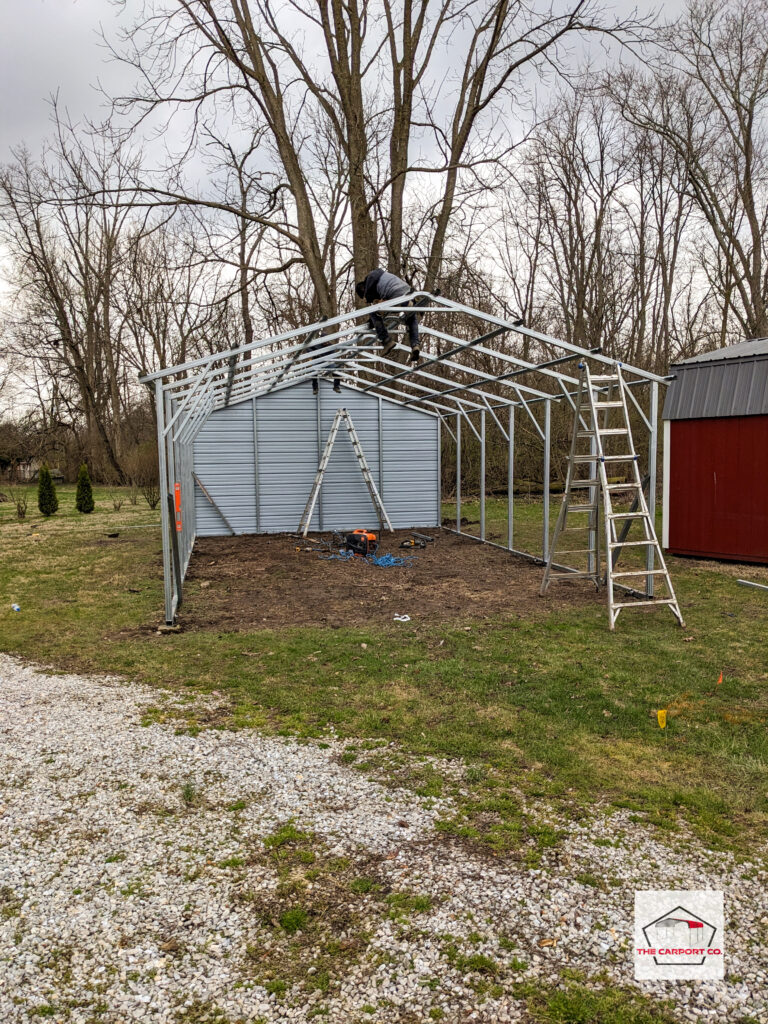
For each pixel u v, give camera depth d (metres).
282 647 6.03
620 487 7.04
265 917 2.53
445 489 20.20
